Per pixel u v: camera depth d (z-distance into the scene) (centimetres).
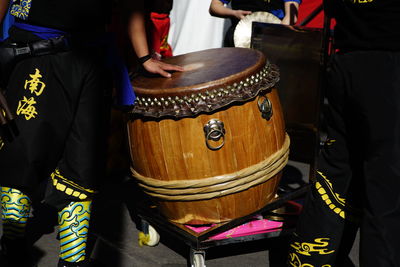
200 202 196
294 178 302
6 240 210
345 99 167
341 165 172
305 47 241
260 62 196
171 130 187
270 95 200
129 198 292
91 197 201
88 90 188
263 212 226
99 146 195
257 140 193
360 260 160
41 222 265
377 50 157
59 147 190
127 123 203
